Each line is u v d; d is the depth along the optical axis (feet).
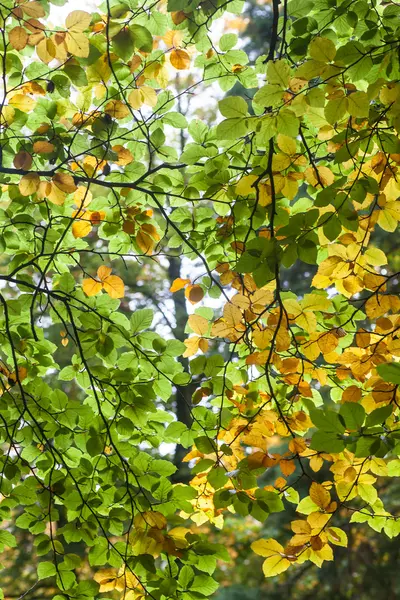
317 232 8.70
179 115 10.48
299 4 9.35
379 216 8.80
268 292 8.38
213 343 30.32
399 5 8.76
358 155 9.12
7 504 10.01
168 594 9.09
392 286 31.60
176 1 8.79
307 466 30.35
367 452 7.47
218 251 11.24
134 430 10.79
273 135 7.92
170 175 10.95
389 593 31.24
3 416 10.64
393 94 7.70
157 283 39.29
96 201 11.05
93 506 9.94
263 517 8.32
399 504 30.40
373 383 8.73
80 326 11.17
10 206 11.07
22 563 31.45
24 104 10.09
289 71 7.34
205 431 9.45
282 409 9.98
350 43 7.30
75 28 8.17
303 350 8.97
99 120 10.03
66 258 12.00
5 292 32.99
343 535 8.51
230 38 10.48
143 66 10.27
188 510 9.63
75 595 9.66
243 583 35.09
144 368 10.00
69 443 10.25
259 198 9.18
